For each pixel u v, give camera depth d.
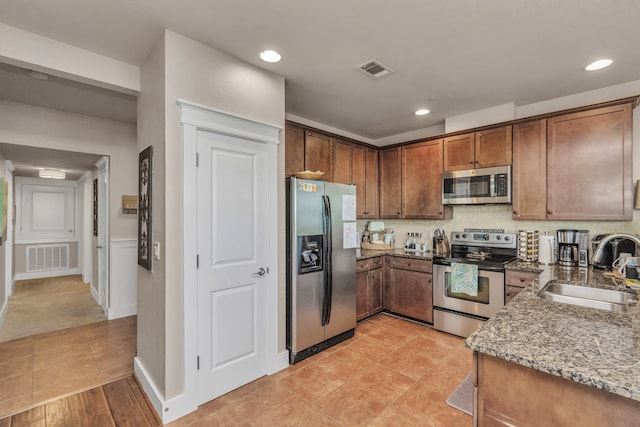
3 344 3.20
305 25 1.96
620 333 1.22
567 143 2.83
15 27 1.97
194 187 2.11
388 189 4.32
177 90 2.04
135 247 4.15
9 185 4.60
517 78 2.73
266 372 2.55
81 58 2.22
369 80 2.78
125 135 4.01
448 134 3.66
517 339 1.17
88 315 4.13
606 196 2.63
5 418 2.03
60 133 3.50
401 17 1.88
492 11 1.82
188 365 2.07
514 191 3.15
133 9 1.80
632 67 2.51
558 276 2.34
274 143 2.61
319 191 3.00
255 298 2.48
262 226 2.54
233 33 2.05
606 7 1.78
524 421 1.07
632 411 0.88
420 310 3.66
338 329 3.18
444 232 3.98
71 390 2.35
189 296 2.07
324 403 2.17
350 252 3.34
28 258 6.50
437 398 2.22
